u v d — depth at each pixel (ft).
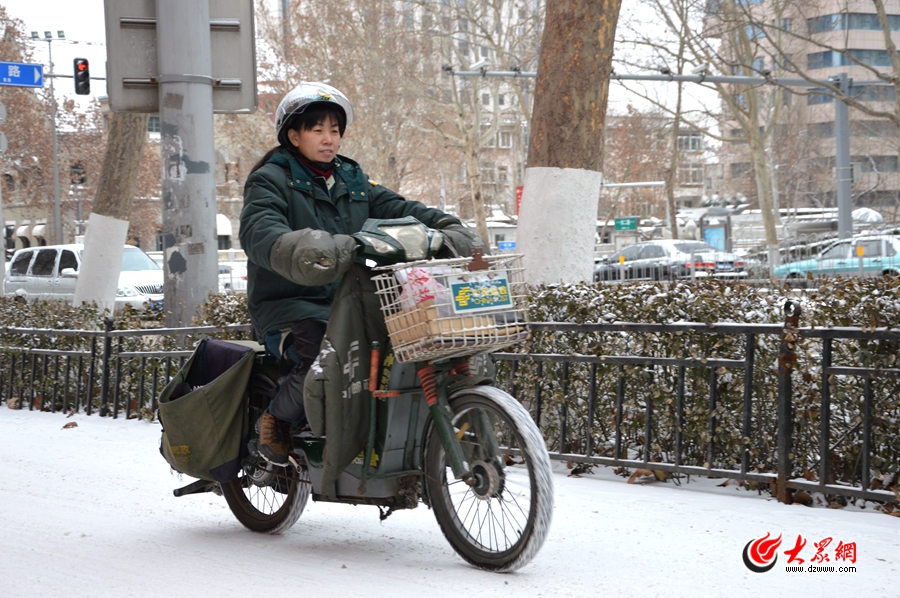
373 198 14.44
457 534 13.01
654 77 74.49
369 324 12.73
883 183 171.73
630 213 218.79
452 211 193.16
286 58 136.15
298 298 13.57
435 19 124.98
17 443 24.22
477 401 12.42
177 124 27.73
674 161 141.18
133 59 28.19
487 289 11.92
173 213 28.02
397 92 127.95
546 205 24.63
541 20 119.55
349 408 12.62
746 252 87.20
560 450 19.45
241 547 14.51
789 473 16.28
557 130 24.53
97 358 29.19
